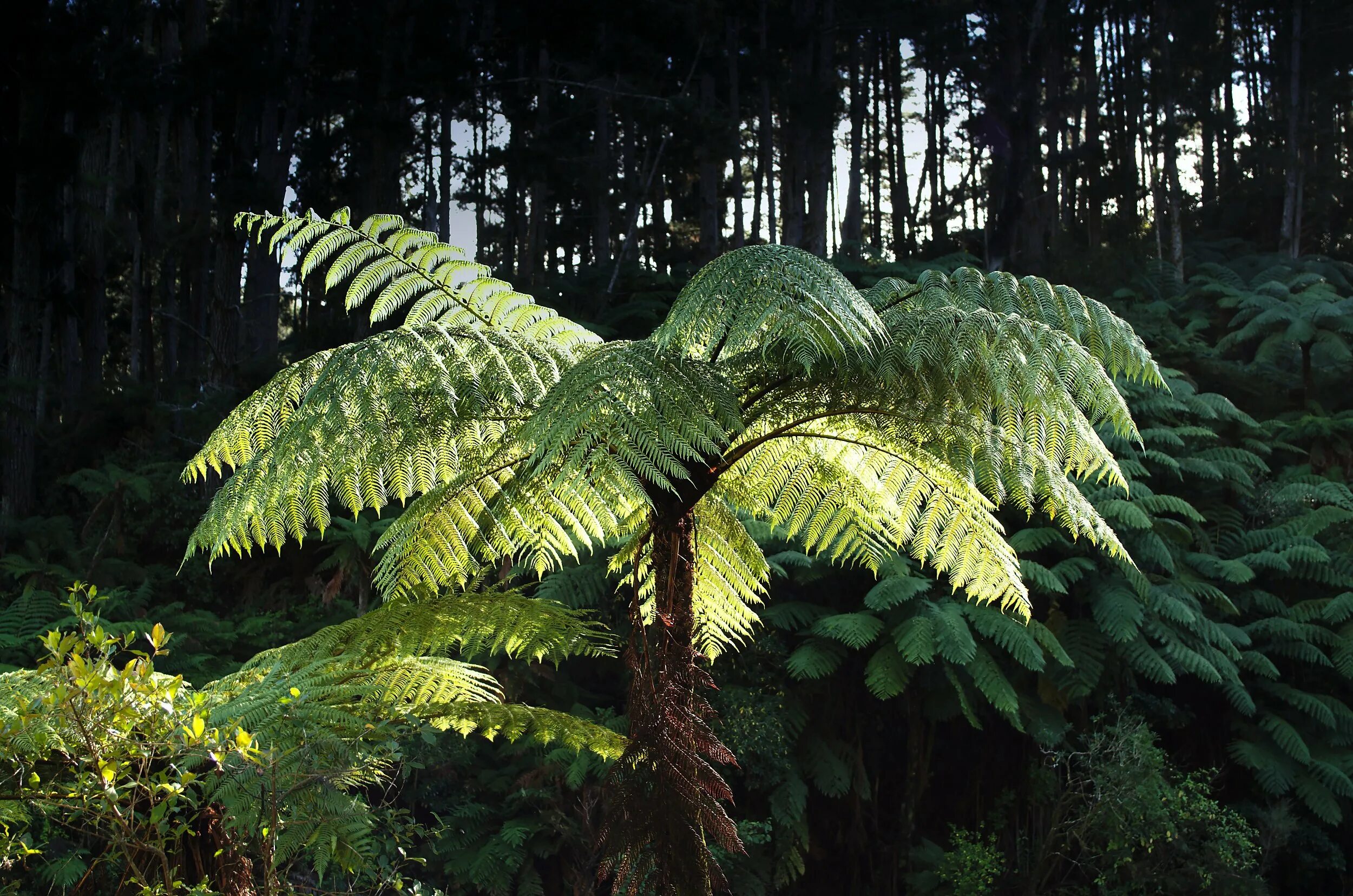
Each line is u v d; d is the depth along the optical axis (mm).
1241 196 28219
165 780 3158
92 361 16828
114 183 18547
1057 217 25781
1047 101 23203
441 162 20172
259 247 15438
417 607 4246
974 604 9227
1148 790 9062
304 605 10297
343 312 14391
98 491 10539
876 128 31031
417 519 4238
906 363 3545
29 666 7594
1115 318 4000
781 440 4332
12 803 3322
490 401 3826
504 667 9156
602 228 20422
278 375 4117
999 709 8805
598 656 9766
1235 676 9734
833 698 10352
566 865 8930
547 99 19891
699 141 18531
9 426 11594
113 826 3229
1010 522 10141
